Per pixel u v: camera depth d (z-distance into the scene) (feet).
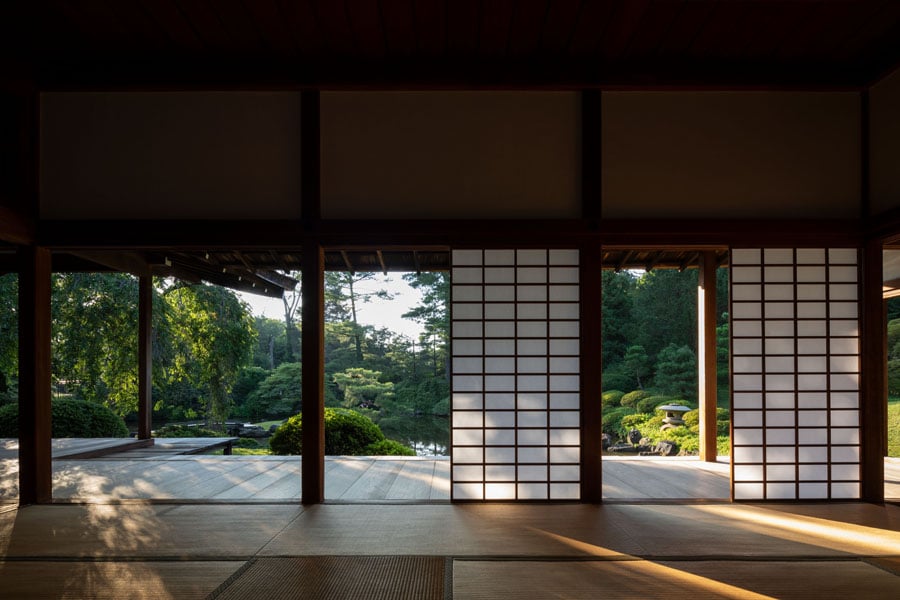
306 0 10.73
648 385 46.11
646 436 33.96
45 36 11.67
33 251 12.64
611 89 12.70
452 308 12.84
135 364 32.48
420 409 47.44
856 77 12.59
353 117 12.78
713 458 17.60
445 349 49.80
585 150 12.64
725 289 45.70
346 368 50.37
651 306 48.26
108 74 12.56
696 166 12.73
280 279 22.82
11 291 30.58
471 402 12.72
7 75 12.07
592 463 12.50
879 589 7.84
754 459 12.57
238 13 11.07
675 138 12.76
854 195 12.78
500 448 12.63
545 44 12.02
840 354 12.73
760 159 12.78
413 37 11.80
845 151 12.82
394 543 9.61
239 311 36.73
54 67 12.57
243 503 12.19
